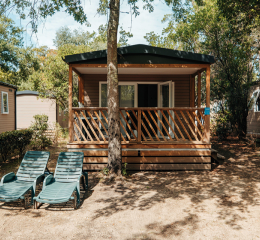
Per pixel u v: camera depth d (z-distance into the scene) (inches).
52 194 159.3
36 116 410.6
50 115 608.1
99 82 346.3
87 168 257.0
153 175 243.6
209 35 457.4
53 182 189.0
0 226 137.2
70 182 190.5
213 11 445.1
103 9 255.6
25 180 192.1
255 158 315.0
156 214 152.9
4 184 181.2
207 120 257.4
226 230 131.3
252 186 204.4
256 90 495.5
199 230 131.8
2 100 480.7
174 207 163.3
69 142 256.1
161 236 126.3
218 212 154.2
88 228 135.2
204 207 162.6
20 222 142.3
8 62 957.8
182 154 257.4
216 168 269.4
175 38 567.8
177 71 315.0
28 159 202.1
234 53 418.6
